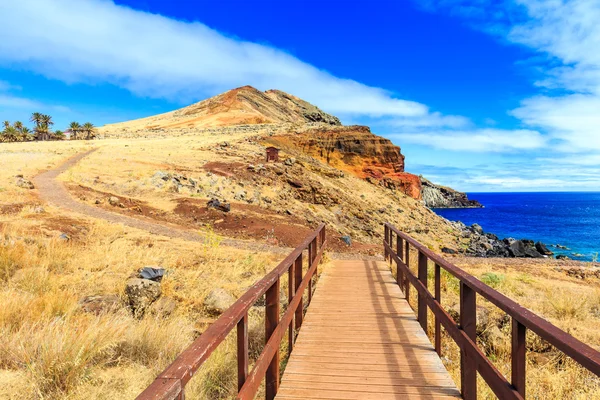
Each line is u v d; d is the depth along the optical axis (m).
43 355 4.15
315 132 86.81
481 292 3.14
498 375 2.86
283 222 24.11
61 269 9.41
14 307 5.80
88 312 6.62
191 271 9.95
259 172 40.19
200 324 6.79
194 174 34.25
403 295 8.16
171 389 1.53
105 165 35.16
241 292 8.73
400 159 88.25
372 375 4.37
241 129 100.75
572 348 1.92
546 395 4.67
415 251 16.09
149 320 5.89
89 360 4.29
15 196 19.97
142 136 97.19
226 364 4.79
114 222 17.39
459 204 158.75
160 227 18.23
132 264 10.23
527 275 13.20
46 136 98.50
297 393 3.95
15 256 9.04
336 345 5.32
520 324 2.59
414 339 5.52
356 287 8.95
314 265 8.32
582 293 9.97
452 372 5.29
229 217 22.94
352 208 40.47
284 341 5.92
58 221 15.28
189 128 120.12
